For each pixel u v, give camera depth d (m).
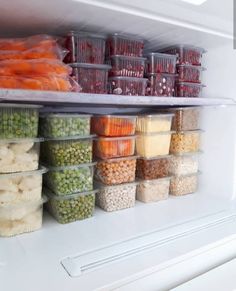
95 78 1.05
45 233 0.97
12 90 0.80
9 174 0.92
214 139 1.39
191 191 1.43
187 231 0.96
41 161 1.14
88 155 1.11
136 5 0.85
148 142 1.25
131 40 1.11
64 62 1.04
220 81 1.32
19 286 0.66
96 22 0.96
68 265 0.75
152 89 1.20
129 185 1.22
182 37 1.13
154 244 0.87
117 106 1.41
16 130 0.91
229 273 0.85
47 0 0.78
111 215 1.15
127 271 0.72
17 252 0.83
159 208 1.22
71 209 1.07
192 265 0.83
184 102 1.18
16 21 0.96
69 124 1.05
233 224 1.03
